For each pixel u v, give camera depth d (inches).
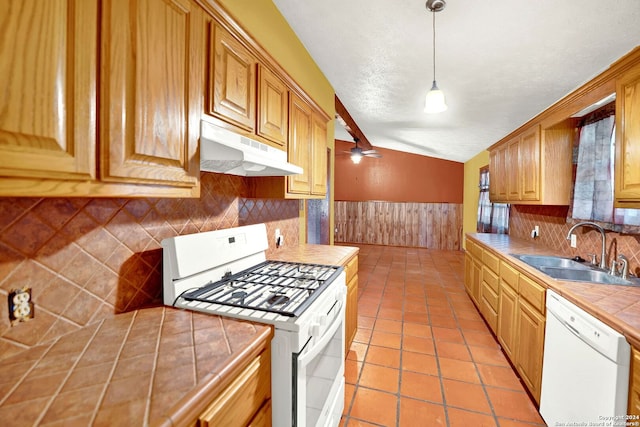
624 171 58.2
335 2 76.4
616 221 75.4
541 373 67.5
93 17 27.2
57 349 33.8
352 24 84.4
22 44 22.2
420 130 181.8
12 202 31.6
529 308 74.4
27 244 33.1
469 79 100.1
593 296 56.1
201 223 60.2
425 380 80.1
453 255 246.1
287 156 70.4
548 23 67.5
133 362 31.3
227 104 46.7
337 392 61.2
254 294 51.7
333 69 118.3
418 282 170.9
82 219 38.8
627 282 65.7
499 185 141.6
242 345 35.1
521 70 89.1
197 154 40.8
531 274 73.6
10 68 21.5
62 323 36.7
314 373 47.3
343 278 69.3
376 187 293.7
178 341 36.0
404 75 107.4
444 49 85.6
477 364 87.8
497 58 85.2
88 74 26.8
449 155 249.6
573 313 54.2
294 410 41.1
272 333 40.9
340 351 63.5
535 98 105.7
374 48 94.0
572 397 54.5
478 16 69.7
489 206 201.0
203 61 41.8
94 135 27.6
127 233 45.1
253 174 69.5
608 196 78.5
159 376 29.0
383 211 292.5
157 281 50.3
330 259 82.5
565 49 75.5
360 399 72.6
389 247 283.0
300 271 67.0
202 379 28.5
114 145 29.3
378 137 236.5
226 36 46.3
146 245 48.2
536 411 68.9
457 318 120.7
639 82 54.9
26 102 22.4
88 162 27.0
